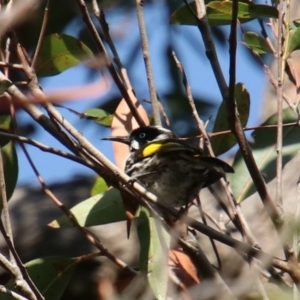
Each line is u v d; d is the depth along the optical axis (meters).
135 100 7.76
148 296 6.77
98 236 10.30
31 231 10.72
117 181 6.13
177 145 7.48
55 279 7.52
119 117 7.94
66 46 7.35
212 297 5.93
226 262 8.87
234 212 6.69
